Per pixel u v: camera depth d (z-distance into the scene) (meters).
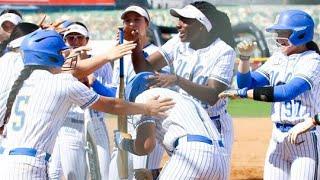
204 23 16.55
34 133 13.38
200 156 13.66
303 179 15.59
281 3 58.12
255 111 43.31
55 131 13.65
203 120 14.16
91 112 19.59
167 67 17.36
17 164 13.27
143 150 14.04
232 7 58.03
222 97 15.92
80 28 19.88
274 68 16.08
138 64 16.86
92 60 15.63
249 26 57.31
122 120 15.18
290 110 15.69
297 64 15.66
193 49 16.95
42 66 13.76
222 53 16.64
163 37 55.72
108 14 57.66
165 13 56.22
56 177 19.25
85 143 19.67
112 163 17.25
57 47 13.79
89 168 19.73
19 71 15.01
